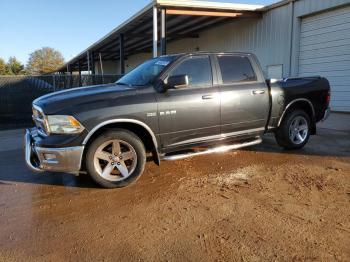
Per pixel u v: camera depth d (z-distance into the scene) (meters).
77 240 3.33
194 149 5.65
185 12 14.71
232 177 5.09
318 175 5.14
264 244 3.17
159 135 4.86
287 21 14.91
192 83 5.19
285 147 6.66
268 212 3.85
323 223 3.57
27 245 3.25
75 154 4.33
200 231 3.44
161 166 5.69
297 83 6.52
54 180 5.16
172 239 3.30
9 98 12.29
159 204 4.13
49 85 13.09
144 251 3.10
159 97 4.82
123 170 4.69
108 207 4.08
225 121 5.45
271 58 16.14
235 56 5.74
